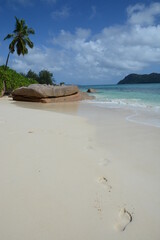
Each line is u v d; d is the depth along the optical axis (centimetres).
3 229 204
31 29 3325
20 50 3331
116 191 284
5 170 323
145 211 245
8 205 239
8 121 720
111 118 890
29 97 1923
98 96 2505
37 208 237
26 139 496
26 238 196
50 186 284
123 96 2325
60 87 1967
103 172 340
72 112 1119
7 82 2819
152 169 359
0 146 432
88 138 545
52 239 197
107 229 214
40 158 379
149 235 210
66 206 244
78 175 323
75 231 208
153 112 1062
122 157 412
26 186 280
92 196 268
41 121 757
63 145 468
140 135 586
